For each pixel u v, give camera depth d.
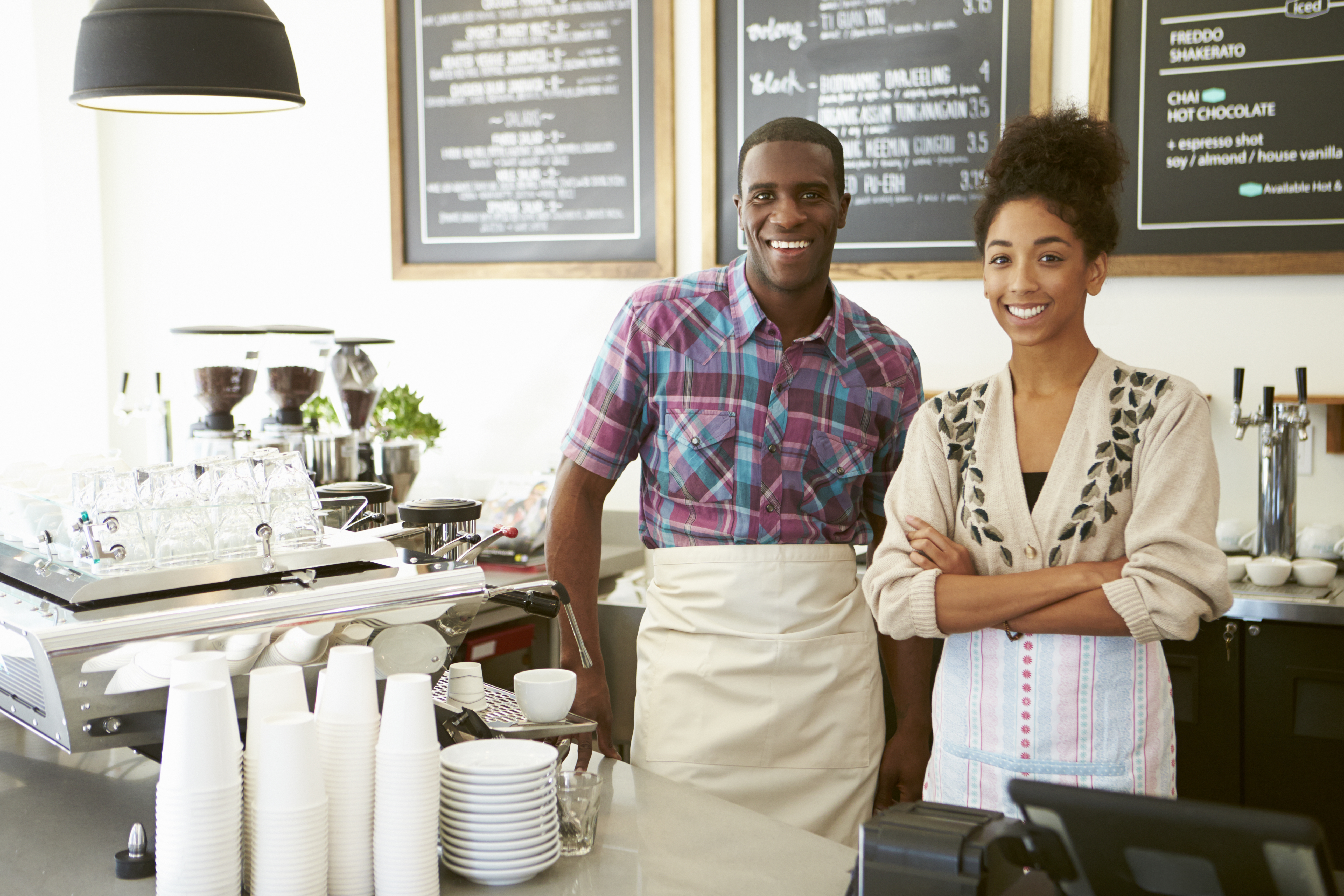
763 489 1.76
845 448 1.78
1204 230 2.62
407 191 3.40
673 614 1.79
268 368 2.91
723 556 1.75
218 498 1.37
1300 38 2.52
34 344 3.62
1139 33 2.63
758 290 1.75
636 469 3.19
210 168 3.70
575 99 3.19
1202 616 1.33
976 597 1.37
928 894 0.86
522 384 3.36
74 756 1.52
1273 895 0.73
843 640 1.75
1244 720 2.27
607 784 1.40
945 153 2.82
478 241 3.34
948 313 2.88
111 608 1.21
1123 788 1.33
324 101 3.52
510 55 3.24
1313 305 2.57
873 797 1.78
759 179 1.67
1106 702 1.34
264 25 1.94
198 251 3.73
